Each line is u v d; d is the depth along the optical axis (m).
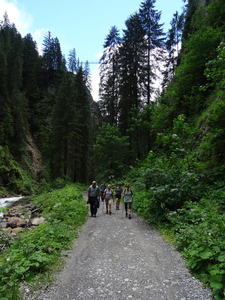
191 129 9.28
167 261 4.54
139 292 3.37
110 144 24.84
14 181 36.94
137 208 10.62
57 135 30.03
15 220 10.45
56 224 7.70
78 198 14.62
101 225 8.12
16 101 47.53
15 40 59.31
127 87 27.08
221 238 4.16
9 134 43.56
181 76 15.86
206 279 3.58
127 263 4.52
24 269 3.96
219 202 6.26
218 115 7.84
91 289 3.52
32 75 61.91
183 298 3.16
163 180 8.16
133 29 27.98
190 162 8.94
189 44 13.95
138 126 23.84
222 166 8.27
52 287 3.62
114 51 32.38
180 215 6.75
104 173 24.64
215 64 7.31
